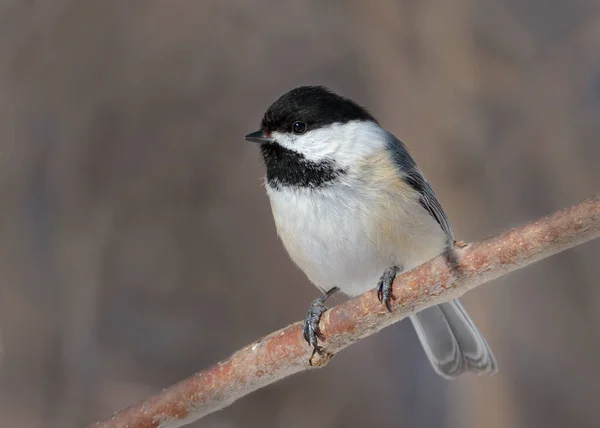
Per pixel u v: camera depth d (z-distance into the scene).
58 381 10.41
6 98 11.30
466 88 10.20
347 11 11.08
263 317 11.45
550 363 10.50
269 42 11.80
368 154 6.84
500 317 9.98
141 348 11.05
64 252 11.09
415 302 5.38
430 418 10.65
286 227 7.05
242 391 5.72
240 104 11.90
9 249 10.84
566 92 10.88
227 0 11.60
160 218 11.65
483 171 10.03
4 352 10.28
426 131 10.06
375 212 6.75
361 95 11.20
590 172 10.63
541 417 10.21
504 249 4.98
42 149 11.40
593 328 10.61
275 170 7.03
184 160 11.80
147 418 5.72
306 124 6.93
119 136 11.65
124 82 11.59
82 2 11.40
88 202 11.45
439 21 10.32
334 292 7.66
